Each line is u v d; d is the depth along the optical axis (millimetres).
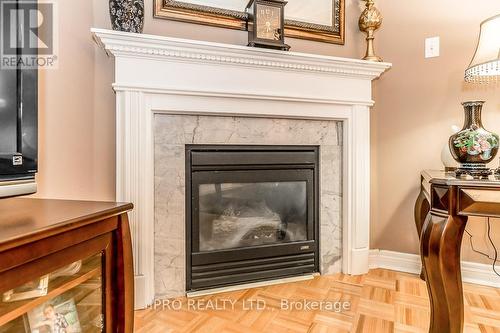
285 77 1886
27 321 843
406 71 2160
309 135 2049
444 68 2051
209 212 1897
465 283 1948
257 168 1948
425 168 2113
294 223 2111
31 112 945
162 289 1734
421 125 2123
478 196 1153
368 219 2137
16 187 911
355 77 2041
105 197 1707
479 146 1392
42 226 723
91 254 872
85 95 1608
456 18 2012
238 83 1784
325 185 2105
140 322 1509
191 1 1846
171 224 1746
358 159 2088
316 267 2105
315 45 2158
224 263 1890
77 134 1556
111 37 1496
